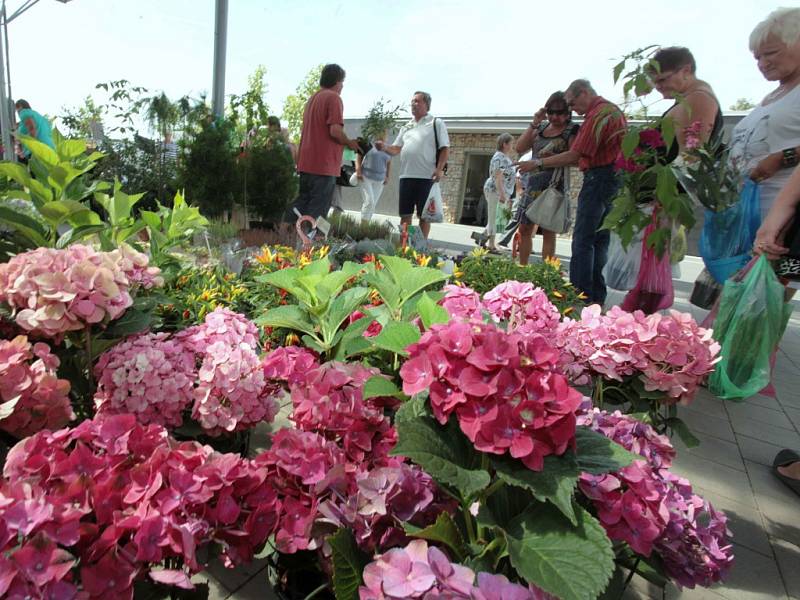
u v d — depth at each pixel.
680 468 2.46
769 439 2.85
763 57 2.79
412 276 1.93
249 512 1.19
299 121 19.64
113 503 1.04
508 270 4.32
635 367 1.84
